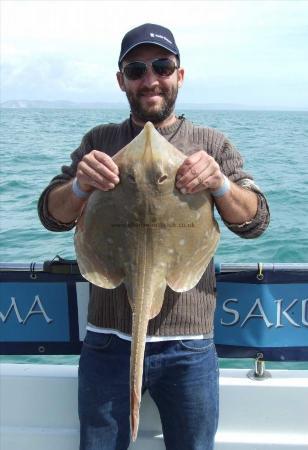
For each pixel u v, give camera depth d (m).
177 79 2.68
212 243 2.33
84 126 47.47
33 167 16.89
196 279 2.31
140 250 2.23
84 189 2.35
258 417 2.96
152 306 2.24
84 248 2.36
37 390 3.05
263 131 43.03
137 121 2.71
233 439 2.92
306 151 23.44
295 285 2.96
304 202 11.43
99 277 2.35
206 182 2.20
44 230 9.12
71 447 3.01
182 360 2.55
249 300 2.99
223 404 2.97
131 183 2.19
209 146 2.67
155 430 2.95
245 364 4.80
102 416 2.62
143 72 2.57
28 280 3.06
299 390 2.92
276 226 9.23
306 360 3.00
